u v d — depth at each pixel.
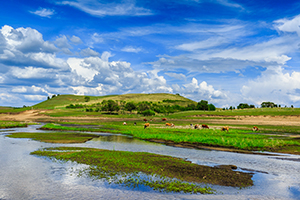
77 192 10.66
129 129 49.16
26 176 13.00
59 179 12.55
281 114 80.31
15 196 10.10
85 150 21.61
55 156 18.31
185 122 78.00
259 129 50.91
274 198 10.23
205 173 13.95
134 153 20.30
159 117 101.69
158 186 11.49
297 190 11.32
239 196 10.41
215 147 26.17
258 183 12.44
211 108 151.12
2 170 14.12
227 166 16.14
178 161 17.06
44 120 95.00
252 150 24.20
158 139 32.56
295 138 34.06
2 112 125.94
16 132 41.53
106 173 13.70
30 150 21.34
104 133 43.31
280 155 21.34
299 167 16.33
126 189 11.12
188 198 10.05
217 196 10.37
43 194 10.37
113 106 135.50
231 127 57.94
